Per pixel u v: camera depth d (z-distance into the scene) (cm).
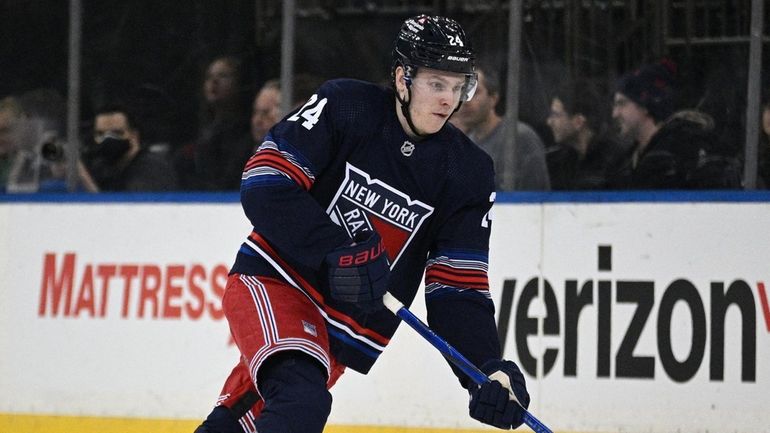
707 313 1711
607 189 1889
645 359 1725
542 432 1066
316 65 1992
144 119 2050
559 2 1894
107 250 1919
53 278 1936
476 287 1128
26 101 2077
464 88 1075
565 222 1767
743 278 1702
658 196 1733
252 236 1146
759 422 1683
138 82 2050
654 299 1728
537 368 1766
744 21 1838
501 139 1914
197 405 1856
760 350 1689
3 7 2094
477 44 1923
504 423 1035
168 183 2044
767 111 1833
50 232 1945
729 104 1852
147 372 1881
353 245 1044
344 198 1109
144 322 1889
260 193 1055
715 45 1850
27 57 2081
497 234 1794
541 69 1902
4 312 1953
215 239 1872
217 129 2030
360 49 1978
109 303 1909
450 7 1938
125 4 2050
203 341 1859
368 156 1095
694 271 1719
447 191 1111
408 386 1784
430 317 1132
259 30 2009
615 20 1881
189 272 1880
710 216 1716
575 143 1897
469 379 1105
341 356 1160
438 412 1770
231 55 2022
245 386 1157
